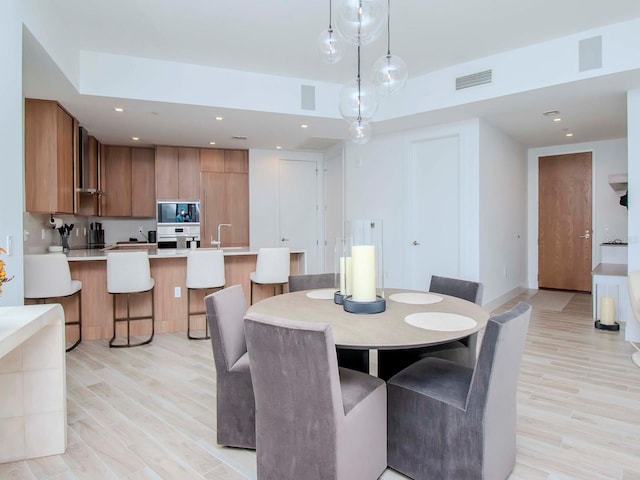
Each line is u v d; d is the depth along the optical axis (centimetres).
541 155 687
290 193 707
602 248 545
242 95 423
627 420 233
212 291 444
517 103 415
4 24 216
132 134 549
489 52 385
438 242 517
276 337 150
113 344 384
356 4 200
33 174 385
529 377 299
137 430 225
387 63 262
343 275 232
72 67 347
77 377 303
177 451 205
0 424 197
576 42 347
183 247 639
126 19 314
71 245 549
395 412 182
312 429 151
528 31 341
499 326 152
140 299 419
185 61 396
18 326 162
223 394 205
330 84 461
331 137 573
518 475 182
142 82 387
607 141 627
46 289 342
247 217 681
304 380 148
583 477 181
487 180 505
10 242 220
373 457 173
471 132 481
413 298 246
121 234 679
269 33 339
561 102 412
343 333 171
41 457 201
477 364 157
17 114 228
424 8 301
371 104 300
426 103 442
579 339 395
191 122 481
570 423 230
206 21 319
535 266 698
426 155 527
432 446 170
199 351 365
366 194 588
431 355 240
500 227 554
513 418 181
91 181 560
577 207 658
